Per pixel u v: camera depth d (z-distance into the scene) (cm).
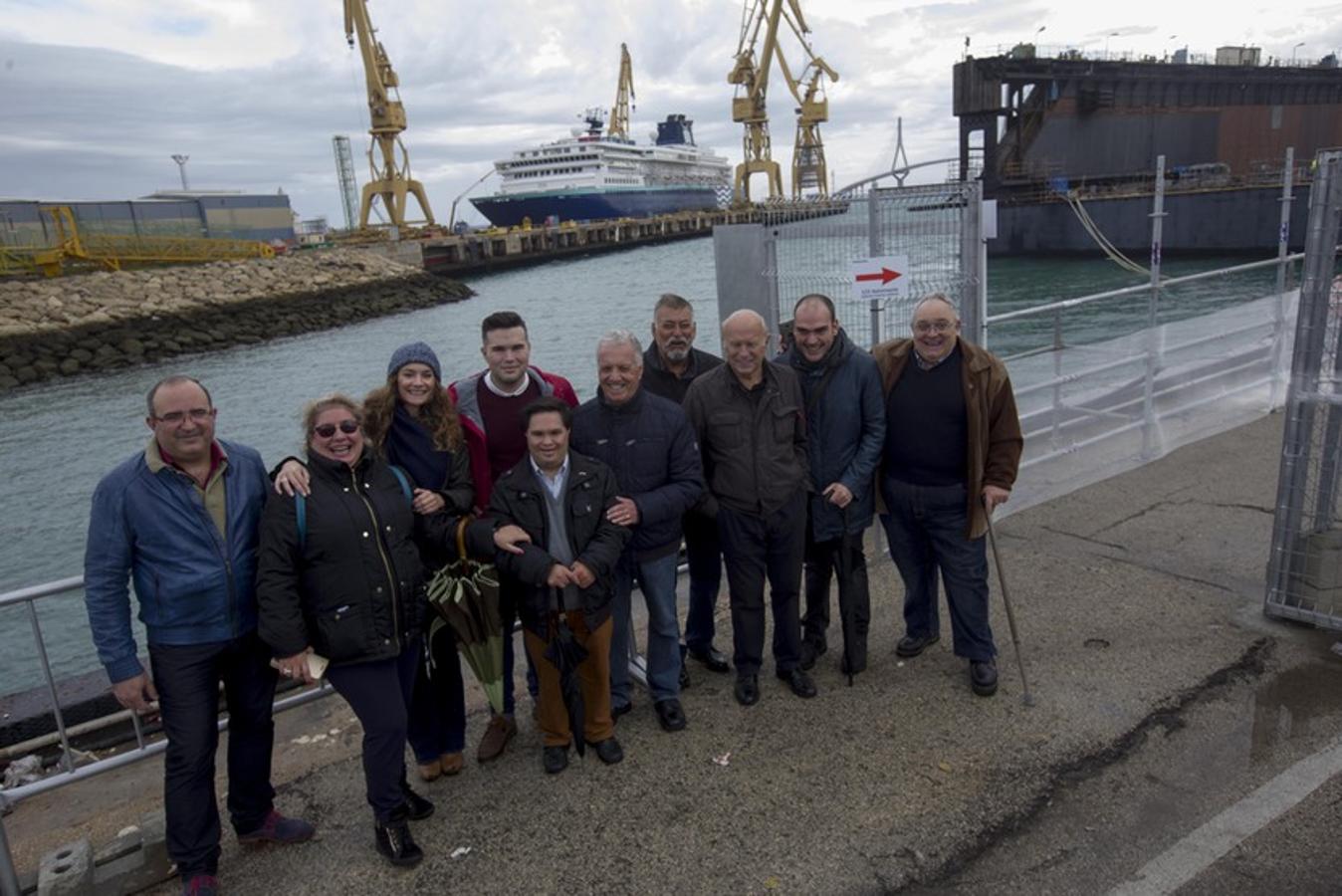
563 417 308
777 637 376
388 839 284
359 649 272
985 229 473
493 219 8625
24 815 375
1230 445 659
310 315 4028
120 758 329
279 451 1869
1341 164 348
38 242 4847
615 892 266
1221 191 3728
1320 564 386
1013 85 4228
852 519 370
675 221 9125
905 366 362
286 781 344
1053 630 408
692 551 391
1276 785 292
